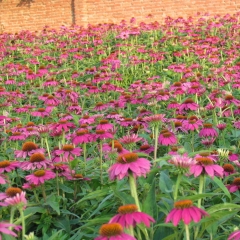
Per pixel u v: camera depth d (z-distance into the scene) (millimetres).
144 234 766
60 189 1095
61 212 978
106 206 896
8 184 1095
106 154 1258
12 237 753
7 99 2201
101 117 1397
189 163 742
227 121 1663
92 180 1112
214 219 739
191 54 2988
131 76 2750
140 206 786
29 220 946
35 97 2479
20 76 2875
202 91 1815
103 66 2656
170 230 798
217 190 938
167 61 2998
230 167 1042
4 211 959
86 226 813
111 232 581
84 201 1031
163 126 1506
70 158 1197
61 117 1702
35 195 975
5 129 1637
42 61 3348
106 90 2213
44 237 840
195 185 938
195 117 1397
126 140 1015
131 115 1883
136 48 3215
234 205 732
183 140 1443
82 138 1162
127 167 717
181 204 629
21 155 1062
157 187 947
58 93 1983
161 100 1874
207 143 1288
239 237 597
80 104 2305
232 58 2609
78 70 2961
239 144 1396
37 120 1984
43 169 1021
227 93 1691
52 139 1691
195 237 773
